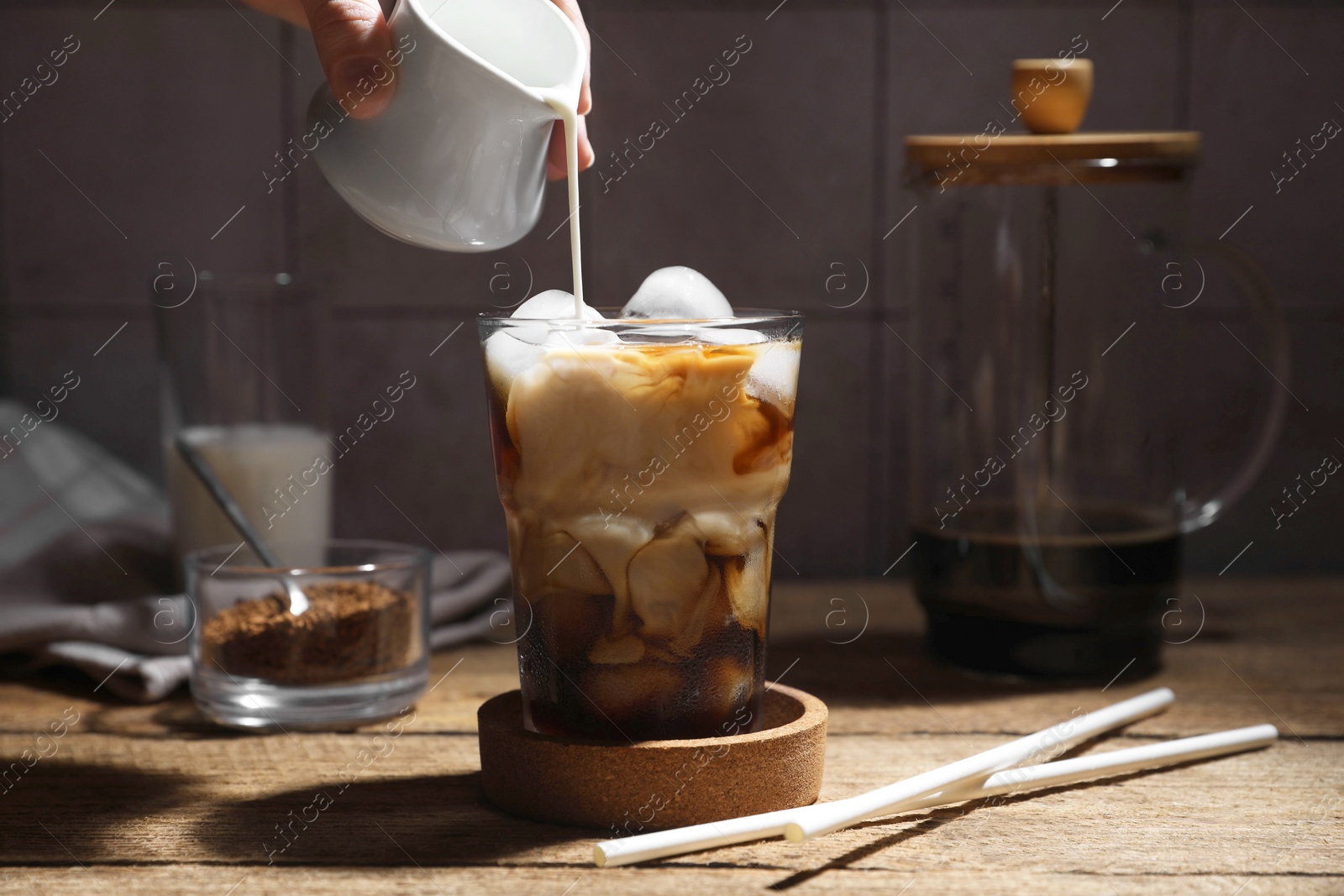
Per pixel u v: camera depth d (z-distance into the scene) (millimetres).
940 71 1229
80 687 1051
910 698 1028
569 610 888
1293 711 1011
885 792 893
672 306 900
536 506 888
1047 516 1036
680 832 876
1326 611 1161
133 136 1229
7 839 899
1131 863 881
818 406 1248
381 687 998
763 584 902
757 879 870
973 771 911
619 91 1221
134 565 1131
